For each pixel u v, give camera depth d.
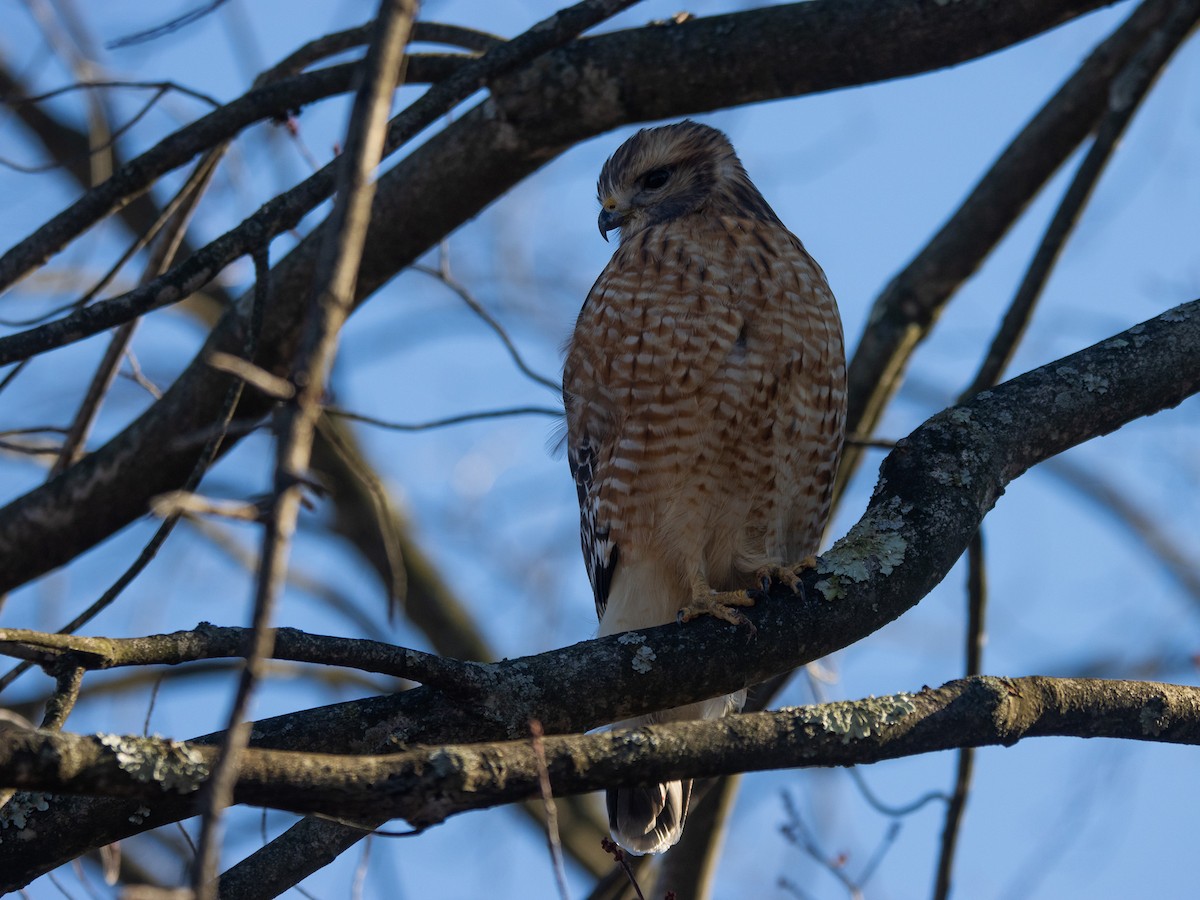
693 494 9.36
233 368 4.26
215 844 4.05
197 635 5.96
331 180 7.94
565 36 8.27
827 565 6.89
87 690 13.68
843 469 11.77
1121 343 7.68
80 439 10.42
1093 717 6.57
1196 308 7.82
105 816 6.13
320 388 4.39
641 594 9.66
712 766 5.77
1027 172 11.42
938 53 9.09
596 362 9.42
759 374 9.18
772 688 10.01
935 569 6.93
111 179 8.68
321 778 5.22
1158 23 10.94
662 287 9.22
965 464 7.21
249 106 8.78
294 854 7.04
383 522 10.02
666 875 10.73
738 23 9.26
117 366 10.26
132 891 3.93
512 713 6.36
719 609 6.82
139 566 7.47
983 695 6.30
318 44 10.12
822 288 9.49
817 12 9.14
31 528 10.52
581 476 9.96
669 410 9.22
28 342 7.66
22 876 6.16
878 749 6.04
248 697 4.21
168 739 5.31
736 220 9.59
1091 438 7.58
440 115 8.19
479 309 8.97
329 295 4.49
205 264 7.82
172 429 10.40
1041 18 8.93
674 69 9.34
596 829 15.37
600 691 6.50
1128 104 10.19
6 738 5.05
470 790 5.33
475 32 9.98
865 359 11.90
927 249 11.91
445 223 10.09
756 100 9.50
